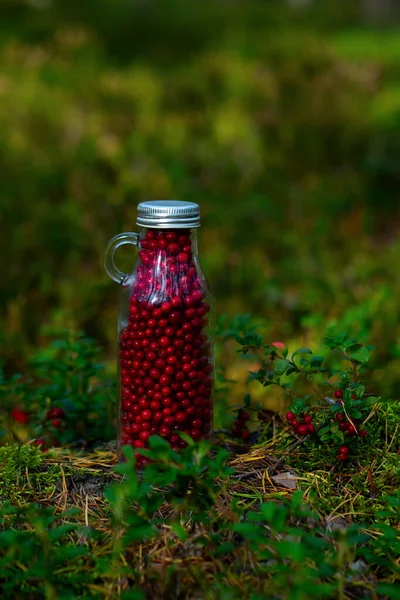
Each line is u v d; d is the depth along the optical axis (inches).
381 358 44.4
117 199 65.8
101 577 27.5
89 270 56.2
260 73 98.6
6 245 57.9
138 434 32.1
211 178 73.0
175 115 88.4
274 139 81.8
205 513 29.2
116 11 137.8
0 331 48.1
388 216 69.1
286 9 164.1
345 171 77.2
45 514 28.3
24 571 27.5
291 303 51.9
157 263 31.6
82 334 38.6
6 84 88.3
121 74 102.6
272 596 26.5
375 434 32.9
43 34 117.9
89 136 77.2
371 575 27.9
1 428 37.2
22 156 70.6
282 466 32.1
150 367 31.6
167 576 27.0
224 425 37.2
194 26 137.3
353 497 30.8
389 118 88.6
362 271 54.2
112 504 29.5
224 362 45.1
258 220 64.6
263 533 28.5
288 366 32.4
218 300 53.5
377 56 119.7
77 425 36.7
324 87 94.3
